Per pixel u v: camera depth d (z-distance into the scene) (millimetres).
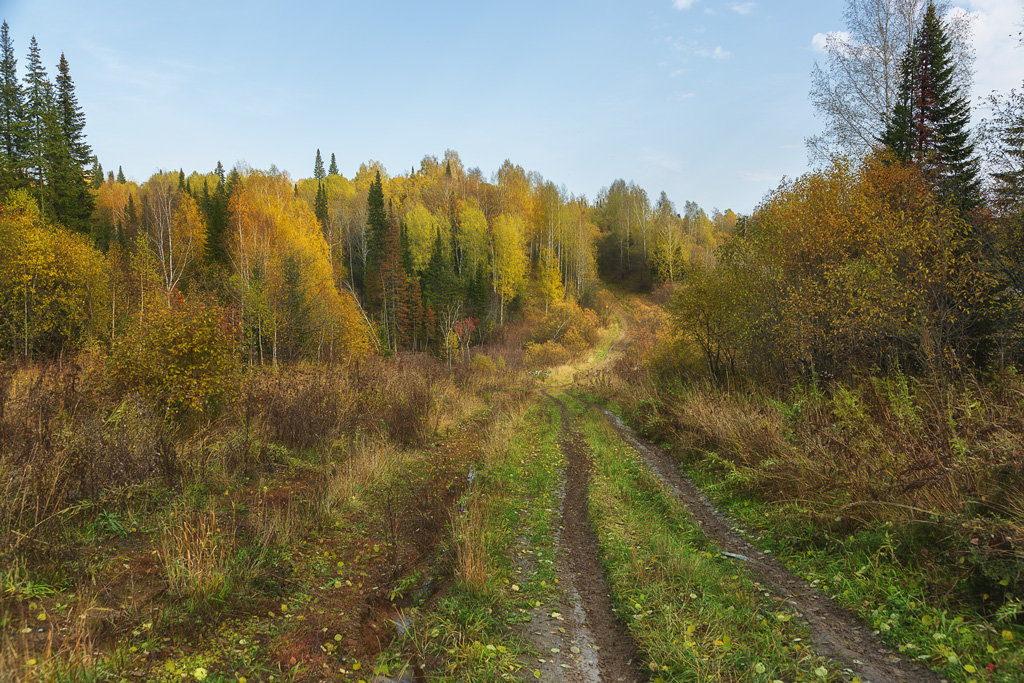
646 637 4773
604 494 9664
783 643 4664
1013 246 11172
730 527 8180
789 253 15180
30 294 21281
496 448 12859
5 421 6961
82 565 5238
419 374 20906
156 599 4918
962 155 19234
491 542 7008
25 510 5609
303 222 55656
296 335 34312
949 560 5438
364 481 9320
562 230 71250
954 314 11094
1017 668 3908
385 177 111062
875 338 12164
